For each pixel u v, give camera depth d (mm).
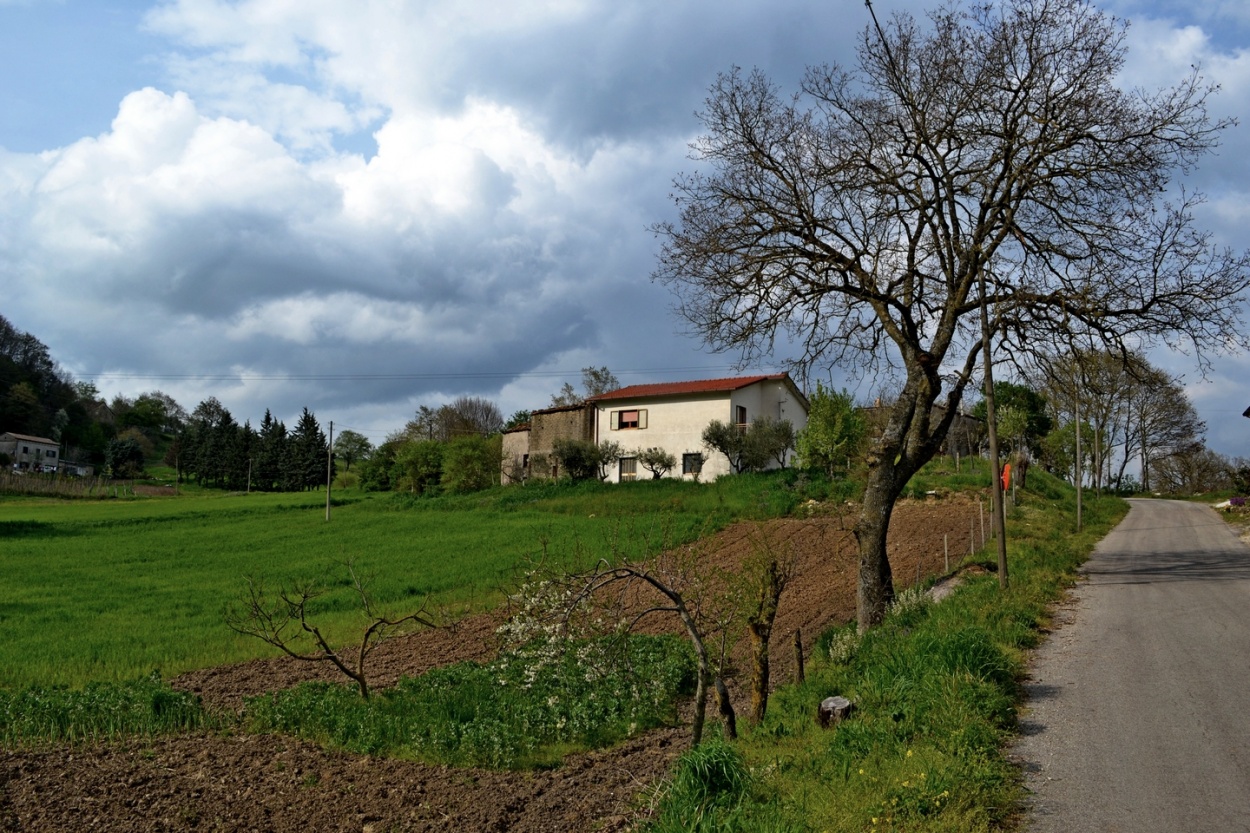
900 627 15016
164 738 12875
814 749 9242
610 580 9961
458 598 26172
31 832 9164
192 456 125250
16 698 14461
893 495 18172
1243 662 11562
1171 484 88438
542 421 60844
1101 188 18531
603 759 11609
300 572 31781
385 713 13602
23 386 129625
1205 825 6715
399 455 73000
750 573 12125
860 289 19453
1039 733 9125
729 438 50844
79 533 46594
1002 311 18734
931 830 6723
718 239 19859
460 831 9078
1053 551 24500
